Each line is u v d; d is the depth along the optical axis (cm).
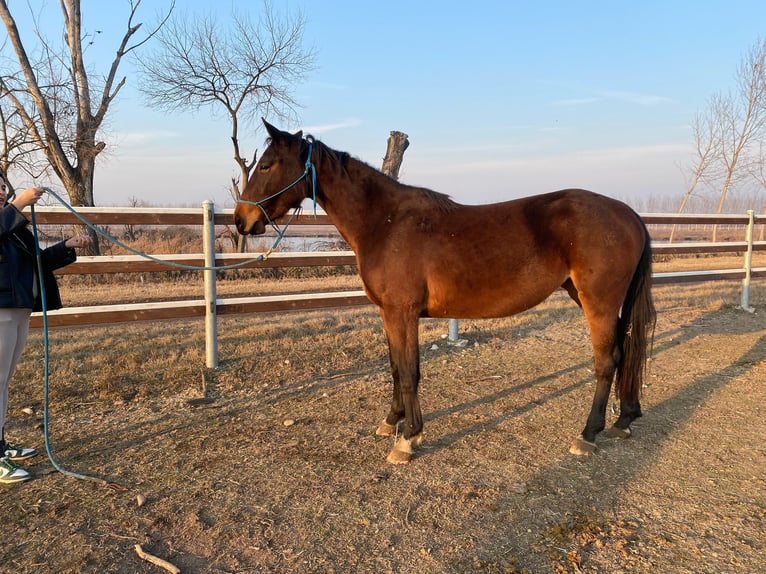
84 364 534
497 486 297
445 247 326
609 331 337
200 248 1367
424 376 513
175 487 298
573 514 267
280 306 566
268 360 554
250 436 370
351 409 423
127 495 289
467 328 714
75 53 1282
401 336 332
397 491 293
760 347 591
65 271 475
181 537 251
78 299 880
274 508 276
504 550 238
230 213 538
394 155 1108
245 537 250
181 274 1177
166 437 368
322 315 830
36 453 339
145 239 1445
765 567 223
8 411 412
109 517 268
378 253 332
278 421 398
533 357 581
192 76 1484
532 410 419
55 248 324
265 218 352
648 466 320
